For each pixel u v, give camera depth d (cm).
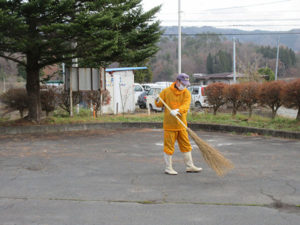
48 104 1381
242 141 933
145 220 383
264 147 835
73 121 1281
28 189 497
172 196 463
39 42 1043
